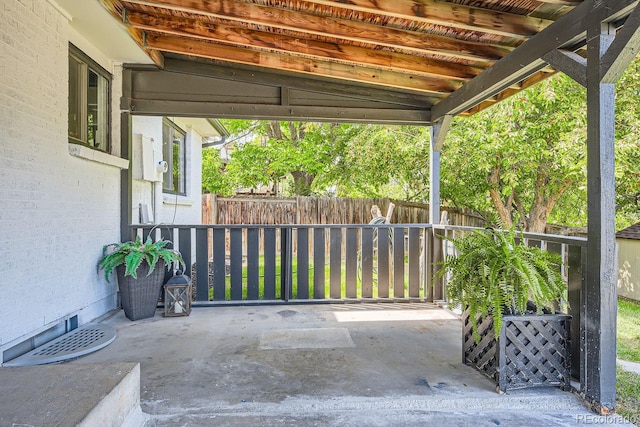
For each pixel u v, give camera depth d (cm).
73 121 372
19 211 278
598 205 225
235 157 1316
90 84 405
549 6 276
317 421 220
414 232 486
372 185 1197
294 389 251
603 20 221
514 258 253
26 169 286
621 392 257
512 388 248
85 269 371
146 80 457
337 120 486
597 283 227
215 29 375
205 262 461
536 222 884
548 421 223
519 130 740
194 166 809
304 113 479
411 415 228
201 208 884
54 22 320
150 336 350
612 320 227
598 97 224
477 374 273
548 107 723
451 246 458
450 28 324
